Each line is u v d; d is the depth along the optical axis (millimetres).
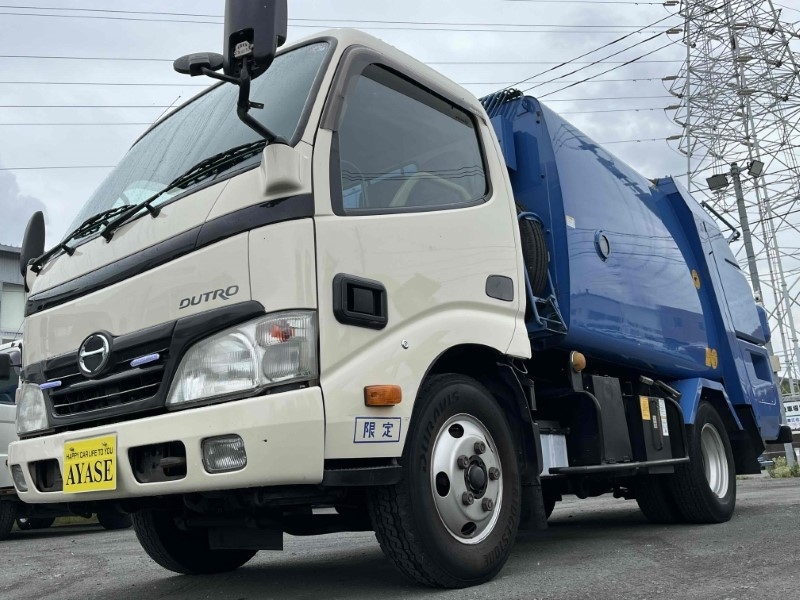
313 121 3322
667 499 6043
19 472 3809
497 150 4496
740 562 4031
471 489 3592
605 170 5719
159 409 3164
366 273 3285
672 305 6121
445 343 3549
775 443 7953
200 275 3197
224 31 2955
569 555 4594
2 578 5246
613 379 5301
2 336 21766
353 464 3148
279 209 3098
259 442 2869
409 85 3977
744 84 29375
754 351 7602
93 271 3662
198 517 3814
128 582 4613
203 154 3781
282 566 4871
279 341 2975
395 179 3652
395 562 3365
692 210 6891
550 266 4805
